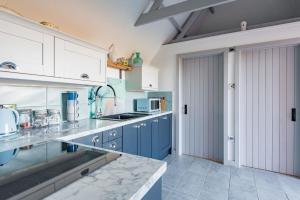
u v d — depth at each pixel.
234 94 3.06
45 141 1.32
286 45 2.71
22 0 1.62
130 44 3.11
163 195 2.16
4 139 1.35
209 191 2.25
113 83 3.05
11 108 1.56
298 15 2.86
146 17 2.68
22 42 1.39
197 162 3.23
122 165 0.75
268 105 2.90
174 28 3.53
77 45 1.87
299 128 2.70
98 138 1.85
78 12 2.07
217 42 3.19
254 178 2.62
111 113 3.00
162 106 3.72
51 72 1.61
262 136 2.95
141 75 3.17
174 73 3.65
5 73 1.30
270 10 3.10
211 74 3.37
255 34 2.88
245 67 3.04
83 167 0.74
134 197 0.52
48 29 1.56
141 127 2.66
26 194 0.53
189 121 3.60
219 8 3.50
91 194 0.52
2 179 0.66
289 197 2.12
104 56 2.26
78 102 2.38
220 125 3.28
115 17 2.46
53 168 0.76
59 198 0.50
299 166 2.70
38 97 1.91
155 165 0.75
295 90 2.72
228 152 3.12
